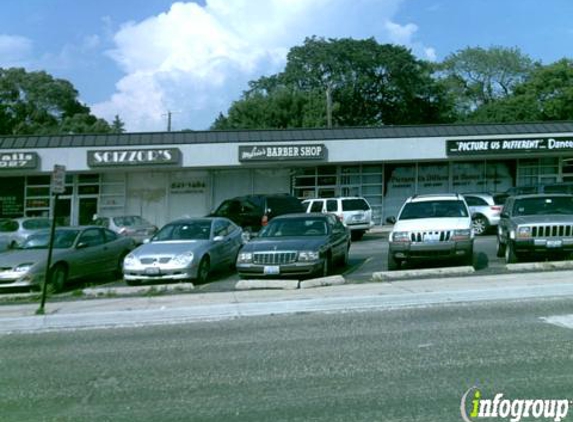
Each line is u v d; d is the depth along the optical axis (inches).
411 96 2348.7
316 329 320.8
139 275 507.2
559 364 233.8
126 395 221.0
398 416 186.2
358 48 2285.9
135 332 338.6
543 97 2219.5
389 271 495.2
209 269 540.4
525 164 1189.1
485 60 2524.6
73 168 1082.1
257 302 385.4
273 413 194.2
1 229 831.1
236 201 834.8
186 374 245.3
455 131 1101.7
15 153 1067.9
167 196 1182.9
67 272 537.3
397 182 1191.6
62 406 211.2
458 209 534.9
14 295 484.1
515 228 510.0
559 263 486.3
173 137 1095.6
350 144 1091.9
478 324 313.0
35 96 2628.0
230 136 1098.7
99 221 928.9
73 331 352.5
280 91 2139.5
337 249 550.3
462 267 485.4
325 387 219.0
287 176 1189.1
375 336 296.5
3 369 266.5
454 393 205.6
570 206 541.3
